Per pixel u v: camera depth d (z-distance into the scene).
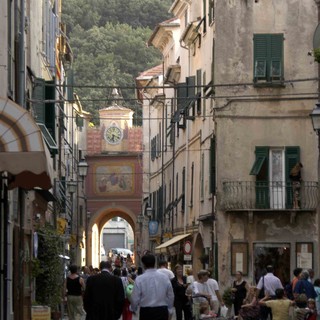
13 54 44.38
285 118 62.78
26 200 51.25
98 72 190.88
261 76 62.78
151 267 30.06
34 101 50.84
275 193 62.34
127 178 147.75
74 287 50.91
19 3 46.56
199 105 76.19
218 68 63.25
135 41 198.00
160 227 105.06
